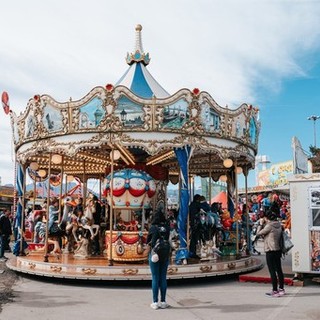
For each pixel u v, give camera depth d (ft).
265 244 28.76
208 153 42.24
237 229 42.47
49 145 38.63
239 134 40.78
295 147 45.55
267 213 29.76
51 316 22.88
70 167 56.44
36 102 39.06
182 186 36.35
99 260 37.32
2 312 23.79
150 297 28.19
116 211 40.78
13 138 44.93
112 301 26.86
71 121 36.86
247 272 37.32
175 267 33.94
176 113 36.27
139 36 47.52
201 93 37.14
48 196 39.24
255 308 24.59
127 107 35.78
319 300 26.84
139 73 45.32
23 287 32.12
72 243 42.96
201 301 26.73
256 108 44.19
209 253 38.91
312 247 32.19
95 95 35.91
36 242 46.42
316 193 32.40
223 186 75.92
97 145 36.04
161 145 36.01
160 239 25.17
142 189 37.27
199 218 39.09
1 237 51.34
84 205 45.42
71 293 29.66
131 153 43.75
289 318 22.17
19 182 45.91
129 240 35.78
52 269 35.01
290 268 38.93
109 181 38.19
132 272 33.14
